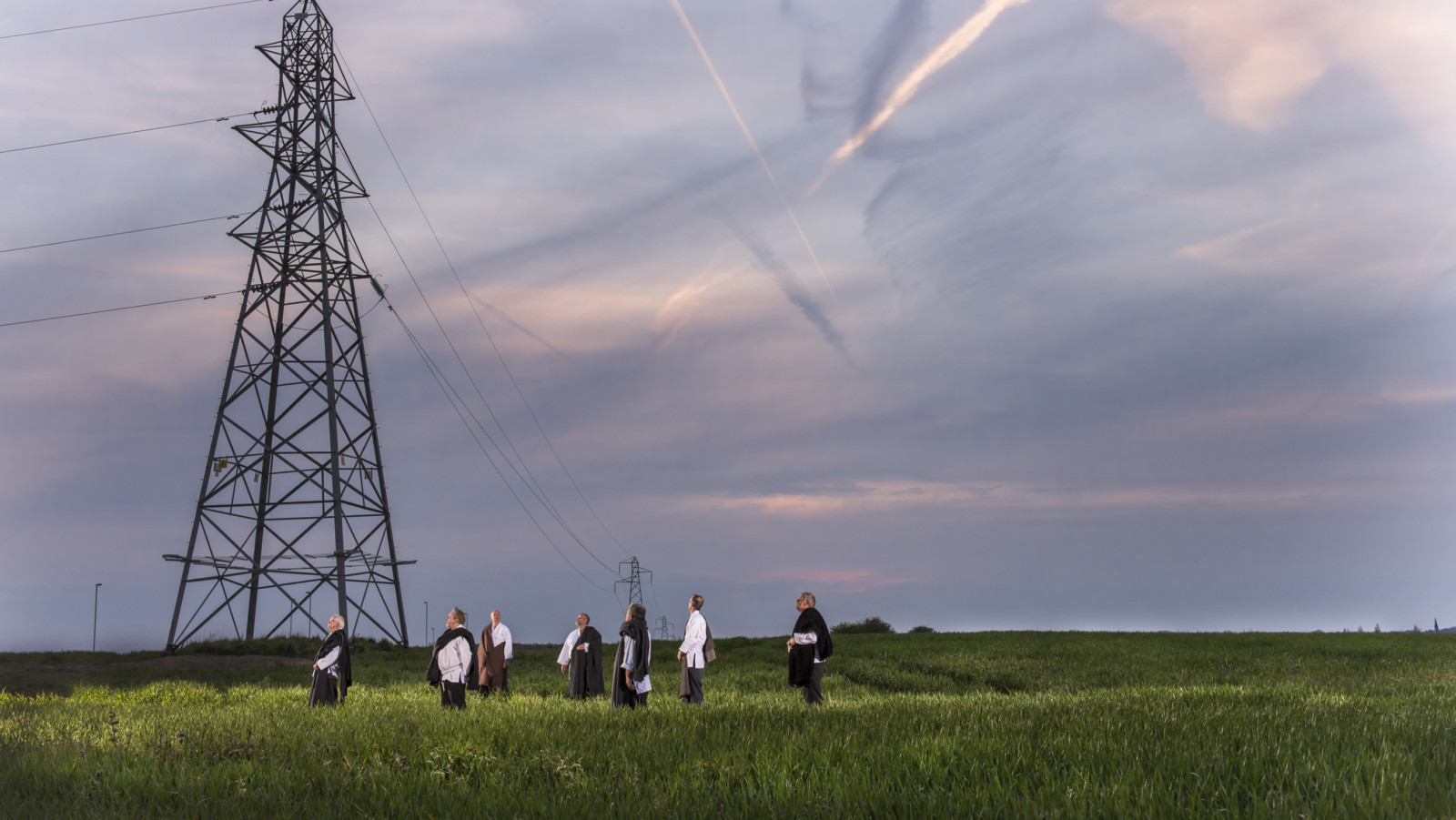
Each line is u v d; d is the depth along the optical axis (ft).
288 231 185.47
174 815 21.93
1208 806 19.15
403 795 22.93
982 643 130.93
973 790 21.13
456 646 56.65
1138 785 20.76
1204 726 30.09
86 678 105.81
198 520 167.94
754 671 93.97
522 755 29.32
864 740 29.78
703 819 19.74
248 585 165.17
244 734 36.76
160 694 72.23
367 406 187.93
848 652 119.96
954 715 37.11
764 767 24.38
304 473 170.81
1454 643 116.98
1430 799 18.40
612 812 20.65
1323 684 65.98
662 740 31.04
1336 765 22.34
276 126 191.72
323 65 195.42
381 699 63.72
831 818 19.16
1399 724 29.94
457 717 42.68
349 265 188.03
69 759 30.25
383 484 186.09
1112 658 102.63
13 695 78.28
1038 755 25.02
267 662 136.98
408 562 184.65
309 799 22.99
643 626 53.83
